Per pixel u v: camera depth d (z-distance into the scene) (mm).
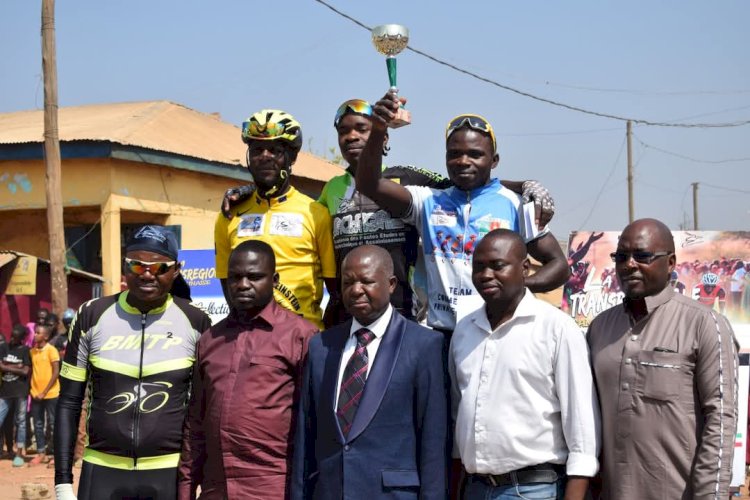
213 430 4625
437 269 5160
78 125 19625
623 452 4242
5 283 15992
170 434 4812
